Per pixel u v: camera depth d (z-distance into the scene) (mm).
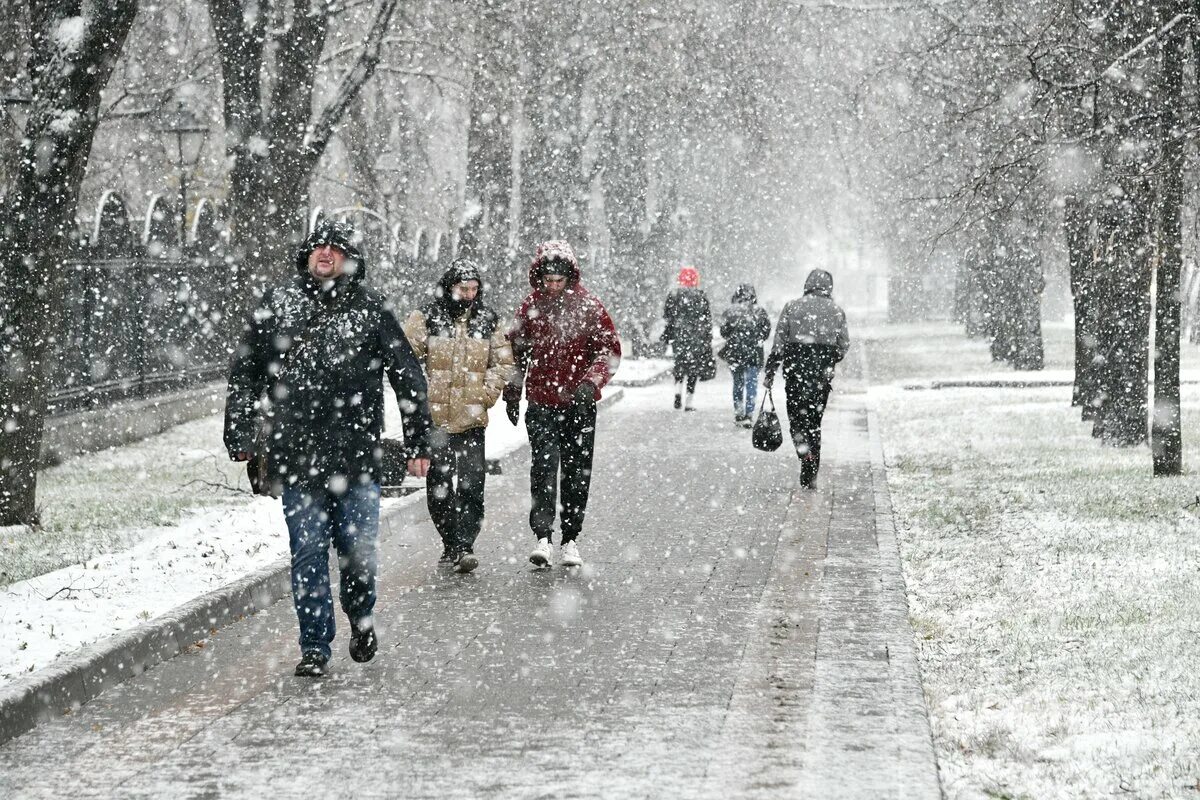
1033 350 93438
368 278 79250
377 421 18906
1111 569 25281
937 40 47531
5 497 32000
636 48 84625
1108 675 18062
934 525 31188
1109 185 39094
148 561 25703
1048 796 13789
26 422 32125
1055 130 40562
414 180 104875
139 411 53656
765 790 13766
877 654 19250
